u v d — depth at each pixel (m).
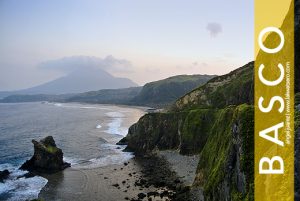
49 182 76.75
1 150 118.12
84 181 77.12
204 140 96.44
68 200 65.00
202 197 59.88
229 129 56.03
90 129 176.00
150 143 113.44
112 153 110.19
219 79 139.00
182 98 139.75
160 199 62.75
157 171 84.25
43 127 187.38
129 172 84.50
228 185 41.97
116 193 67.94
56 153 88.31
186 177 77.06
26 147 124.56
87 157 103.69
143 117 121.62
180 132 105.38
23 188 72.56
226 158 45.69
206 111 102.75
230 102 113.12
